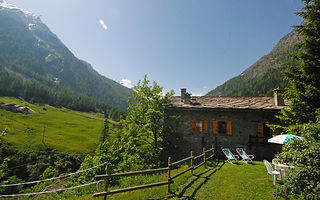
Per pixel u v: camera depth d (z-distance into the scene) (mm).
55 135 51188
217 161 9492
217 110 11523
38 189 16906
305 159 3830
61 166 32812
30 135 46094
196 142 11891
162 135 10750
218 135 11711
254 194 4938
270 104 11812
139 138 10664
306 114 8164
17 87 105875
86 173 7895
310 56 8258
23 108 72938
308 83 8391
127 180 6414
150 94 11102
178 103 12984
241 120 11641
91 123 79125
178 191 5156
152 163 10125
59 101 114375
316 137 4094
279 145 10906
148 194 4914
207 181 6012
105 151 9305
